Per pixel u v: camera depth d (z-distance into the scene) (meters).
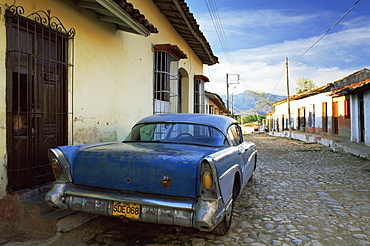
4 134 3.49
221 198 2.83
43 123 4.11
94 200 2.97
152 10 8.22
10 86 3.53
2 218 3.50
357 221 3.97
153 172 2.84
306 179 6.87
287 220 4.01
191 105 12.93
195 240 3.31
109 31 5.82
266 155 12.09
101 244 3.18
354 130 13.95
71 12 4.65
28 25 3.81
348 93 13.91
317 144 17.31
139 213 2.81
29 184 3.77
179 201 2.74
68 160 3.15
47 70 4.18
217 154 3.04
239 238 3.38
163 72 8.46
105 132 5.73
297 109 28.06
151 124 4.13
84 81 5.02
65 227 3.47
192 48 12.84
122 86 6.43
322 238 3.39
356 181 6.58
